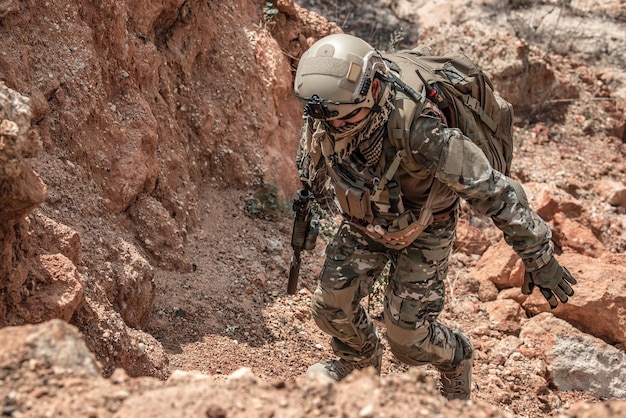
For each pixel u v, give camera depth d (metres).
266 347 4.70
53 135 4.46
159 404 2.39
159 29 5.66
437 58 3.64
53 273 3.49
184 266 4.96
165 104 5.39
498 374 5.38
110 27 4.89
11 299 3.32
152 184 4.99
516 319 5.82
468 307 5.92
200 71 5.99
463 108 3.56
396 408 2.39
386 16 9.98
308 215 4.11
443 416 2.40
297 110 6.84
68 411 2.33
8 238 3.22
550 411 5.24
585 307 5.74
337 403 2.42
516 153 7.96
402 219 3.53
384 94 3.33
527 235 3.40
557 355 5.54
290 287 4.31
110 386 2.45
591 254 6.45
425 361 3.99
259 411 2.37
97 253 4.18
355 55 3.28
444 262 3.81
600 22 10.15
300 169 3.97
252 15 6.66
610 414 2.41
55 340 2.51
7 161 2.85
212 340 4.55
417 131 3.32
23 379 2.41
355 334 3.98
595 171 7.92
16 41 4.39
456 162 3.32
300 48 6.96
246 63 6.25
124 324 3.84
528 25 9.84
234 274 5.20
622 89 9.11
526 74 8.36
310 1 10.02
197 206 5.59
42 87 4.43
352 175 3.52
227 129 6.01
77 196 4.40
